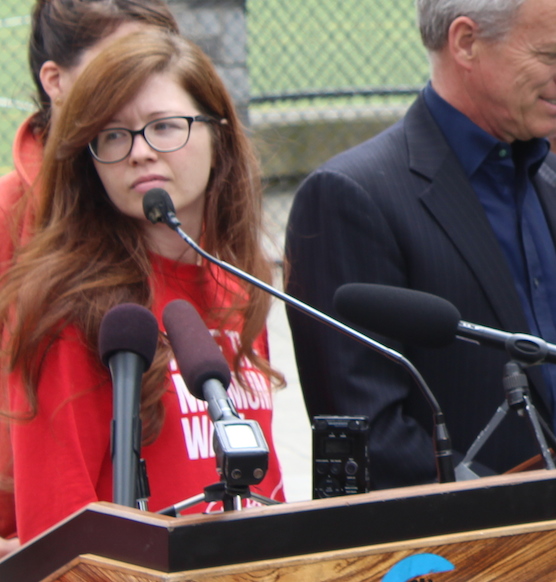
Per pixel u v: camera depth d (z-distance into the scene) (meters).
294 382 19.94
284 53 29.78
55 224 7.21
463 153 9.04
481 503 4.14
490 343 5.85
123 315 5.36
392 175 8.87
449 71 9.15
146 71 7.23
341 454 5.86
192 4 20.47
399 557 4.00
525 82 8.70
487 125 9.09
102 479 6.82
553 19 8.53
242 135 8.21
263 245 8.57
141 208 7.25
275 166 27.08
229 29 20.69
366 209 8.67
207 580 3.76
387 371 8.54
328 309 8.69
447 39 9.06
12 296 6.90
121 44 7.28
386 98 29.42
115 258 7.21
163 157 7.29
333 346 8.60
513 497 4.19
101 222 7.33
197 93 7.61
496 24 8.65
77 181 7.33
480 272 8.63
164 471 6.93
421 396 8.62
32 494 6.54
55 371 6.66
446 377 8.58
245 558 3.82
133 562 3.85
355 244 8.66
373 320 6.00
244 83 20.86
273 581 3.85
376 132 28.47
